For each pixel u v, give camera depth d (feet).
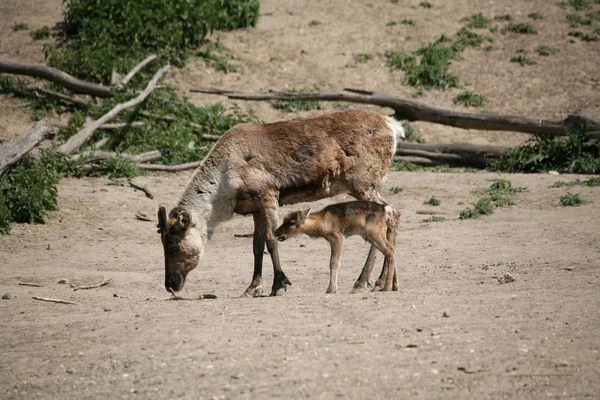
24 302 87.56
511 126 189.16
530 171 181.27
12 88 214.07
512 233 121.08
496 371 52.85
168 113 200.64
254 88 226.17
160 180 166.81
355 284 86.53
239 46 245.45
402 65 237.86
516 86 231.71
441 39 250.98
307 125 89.04
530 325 63.62
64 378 57.67
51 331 71.92
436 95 227.81
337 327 65.05
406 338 61.00
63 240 126.93
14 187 137.69
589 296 74.90
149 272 108.78
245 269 108.99
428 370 53.57
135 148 184.65
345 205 84.12
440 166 188.96
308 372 54.13
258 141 88.33
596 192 148.15
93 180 163.12
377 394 49.83
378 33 255.91
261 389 51.60
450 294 78.89
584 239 111.96
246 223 141.18
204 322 69.00
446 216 139.64
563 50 247.50
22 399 54.39
